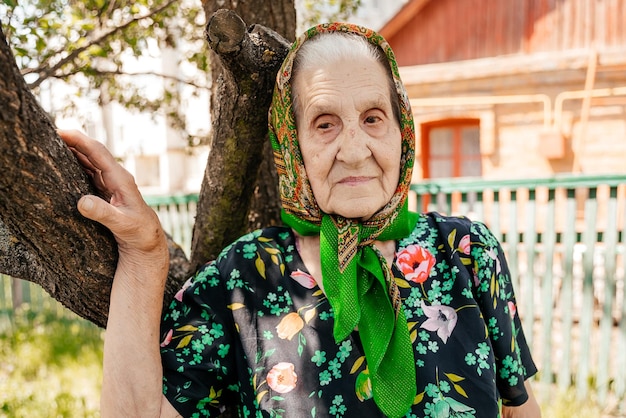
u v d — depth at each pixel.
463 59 8.11
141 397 1.25
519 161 7.51
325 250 1.35
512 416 1.59
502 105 7.54
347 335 1.26
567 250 4.00
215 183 1.69
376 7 12.18
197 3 3.13
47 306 6.03
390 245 1.43
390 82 1.39
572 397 3.84
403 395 1.25
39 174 1.11
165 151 10.79
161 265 1.29
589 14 7.33
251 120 1.56
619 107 6.94
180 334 1.35
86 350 4.99
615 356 4.51
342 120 1.32
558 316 5.14
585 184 3.89
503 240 4.19
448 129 8.27
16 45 2.27
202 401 1.32
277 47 1.50
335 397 1.27
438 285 1.39
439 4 8.17
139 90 3.56
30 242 1.22
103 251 1.26
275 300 1.38
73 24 2.49
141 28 2.90
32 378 4.46
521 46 7.74
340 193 1.33
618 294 4.94
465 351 1.34
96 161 1.24
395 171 1.36
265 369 1.32
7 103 1.02
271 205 1.97
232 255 1.44
